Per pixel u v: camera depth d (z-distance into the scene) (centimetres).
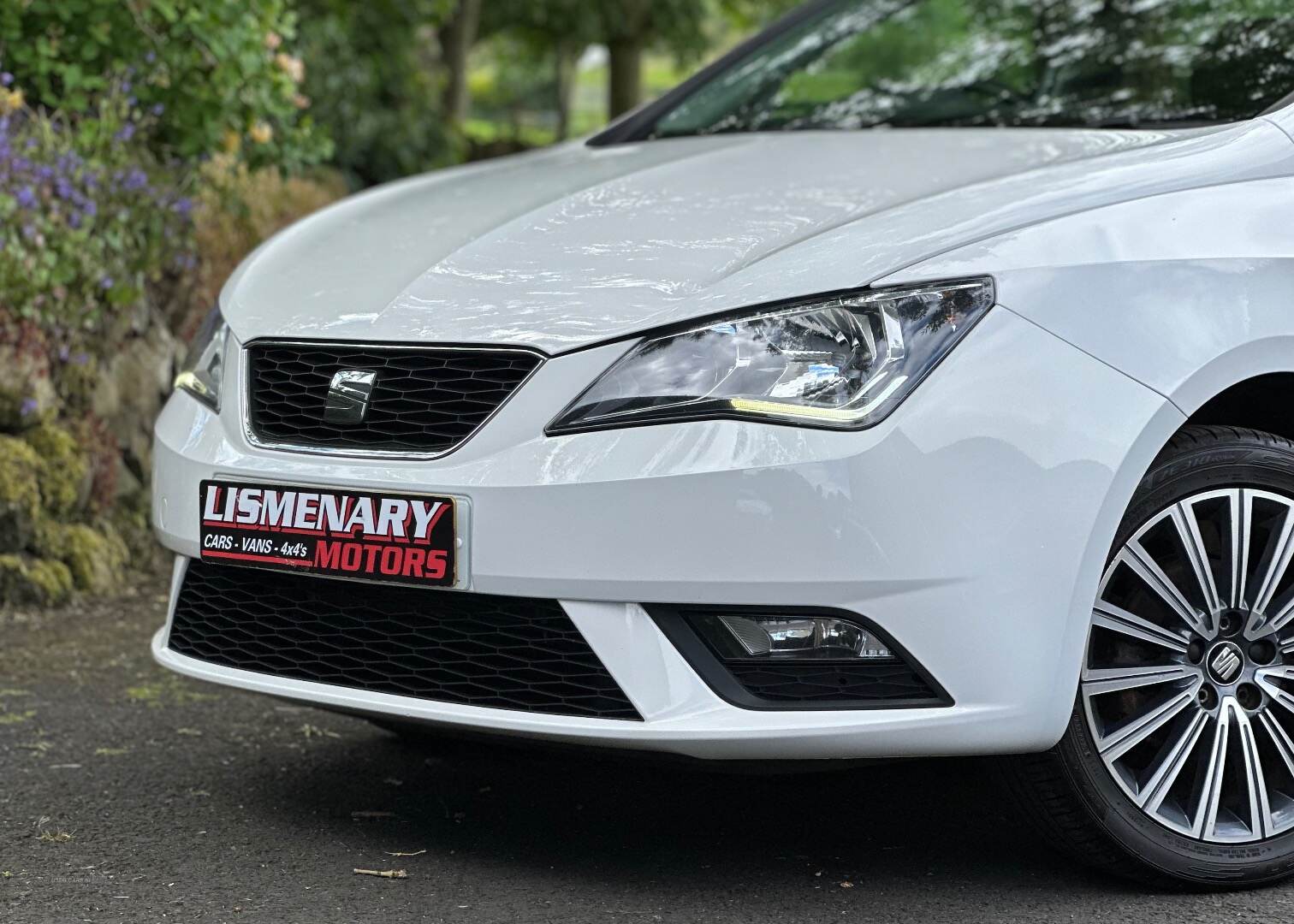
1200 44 351
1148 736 255
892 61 400
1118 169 262
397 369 254
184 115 514
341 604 262
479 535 240
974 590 230
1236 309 249
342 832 280
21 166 453
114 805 294
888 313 234
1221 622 259
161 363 514
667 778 314
